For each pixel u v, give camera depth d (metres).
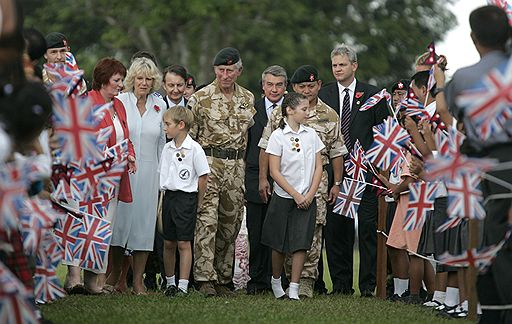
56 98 21.36
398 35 101.31
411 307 28.97
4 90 20.86
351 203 32.75
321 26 97.81
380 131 27.81
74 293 30.47
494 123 21.11
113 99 30.75
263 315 25.89
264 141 32.22
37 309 22.77
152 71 31.22
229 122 32.09
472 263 23.03
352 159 32.78
